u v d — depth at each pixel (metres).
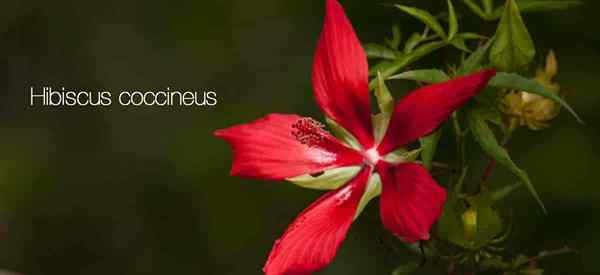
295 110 2.75
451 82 1.06
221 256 2.70
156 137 2.85
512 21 1.09
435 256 1.14
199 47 2.88
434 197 1.04
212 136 2.77
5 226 2.88
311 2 2.81
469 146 1.76
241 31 2.85
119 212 2.88
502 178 2.09
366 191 1.09
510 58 1.09
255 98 2.80
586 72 2.40
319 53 1.10
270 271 1.07
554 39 2.42
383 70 1.12
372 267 2.45
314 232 1.08
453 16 1.15
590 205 2.30
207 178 2.73
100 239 2.88
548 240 2.29
